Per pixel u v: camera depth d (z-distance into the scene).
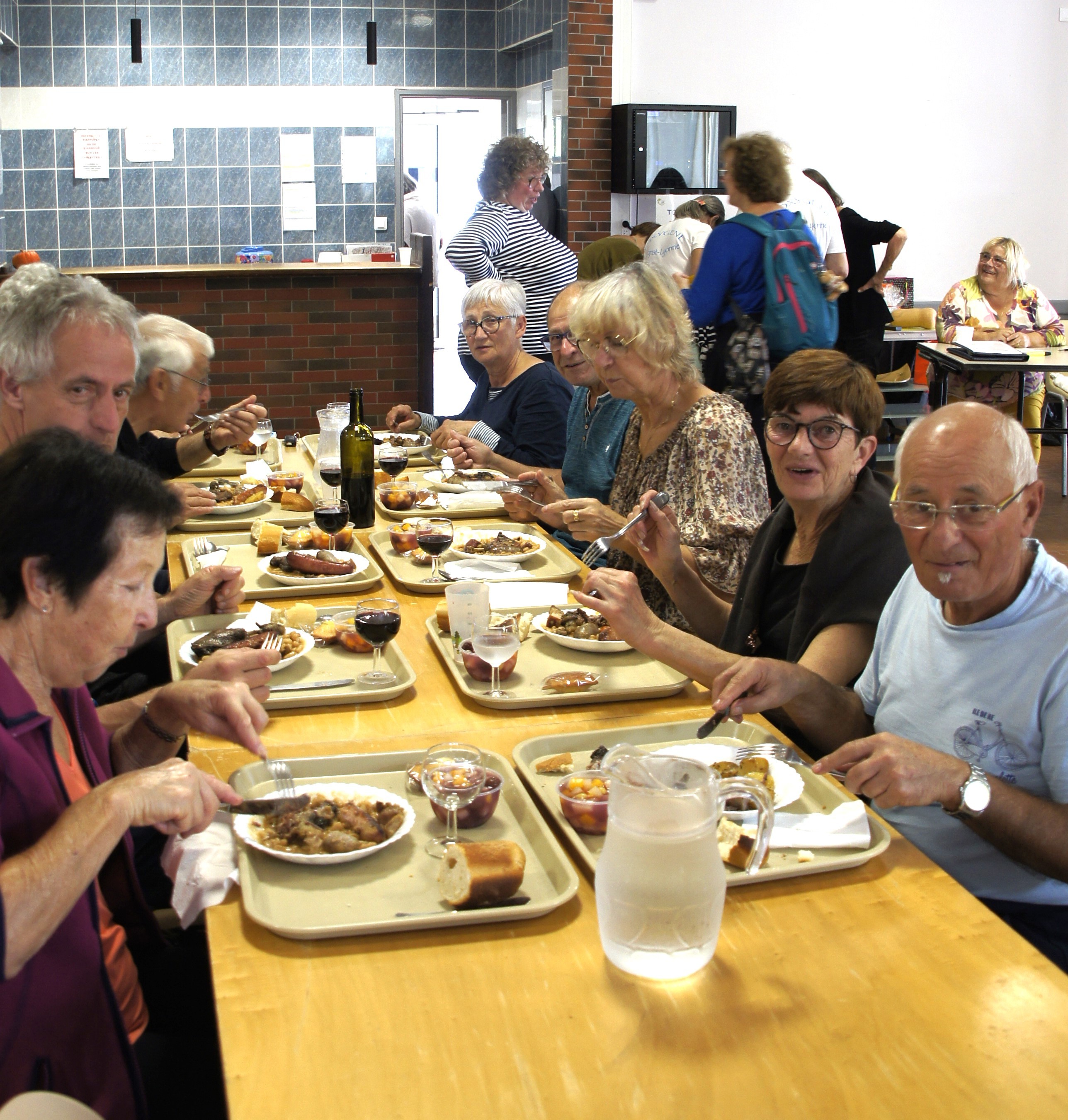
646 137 7.44
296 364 6.43
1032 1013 1.05
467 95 9.20
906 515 1.44
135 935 1.52
